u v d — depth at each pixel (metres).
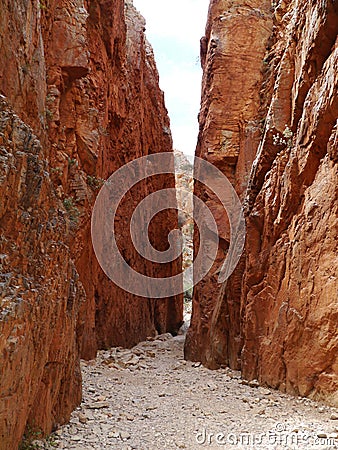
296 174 7.97
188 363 11.53
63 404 5.86
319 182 7.32
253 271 9.10
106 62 12.28
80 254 9.82
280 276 8.23
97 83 11.41
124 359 11.64
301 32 8.77
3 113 4.38
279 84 9.34
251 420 6.26
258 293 8.86
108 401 7.35
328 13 7.26
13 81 5.27
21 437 4.26
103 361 10.96
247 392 7.93
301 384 7.20
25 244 4.42
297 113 8.42
